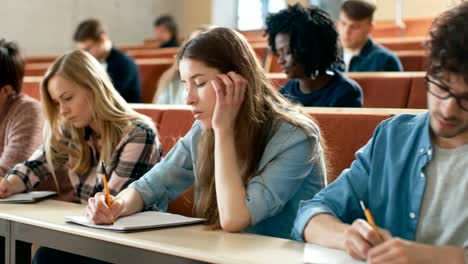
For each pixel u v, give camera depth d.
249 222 1.53
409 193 1.34
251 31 9.10
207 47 1.61
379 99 3.13
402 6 7.29
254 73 1.65
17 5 8.01
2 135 2.57
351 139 2.00
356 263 1.15
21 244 1.61
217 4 9.59
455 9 1.13
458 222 1.26
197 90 1.62
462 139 1.30
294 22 2.67
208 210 1.68
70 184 2.24
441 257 1.06
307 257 1.19
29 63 6.39
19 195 2.07
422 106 3.03
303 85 2.77
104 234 1.41
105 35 4.80
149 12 9.62
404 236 1.34
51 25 8.39
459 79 1.10
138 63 4.99
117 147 2.04
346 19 3.98
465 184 1.27
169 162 1.85
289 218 1.66
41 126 2.55
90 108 2.06
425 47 1.17
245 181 1.62
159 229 1.50
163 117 2.40
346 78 2.76
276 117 1.67
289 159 1.62
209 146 1.71
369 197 1.42
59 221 1.56
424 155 1.32
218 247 1.29
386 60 3.94
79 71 2.05
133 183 1.81
